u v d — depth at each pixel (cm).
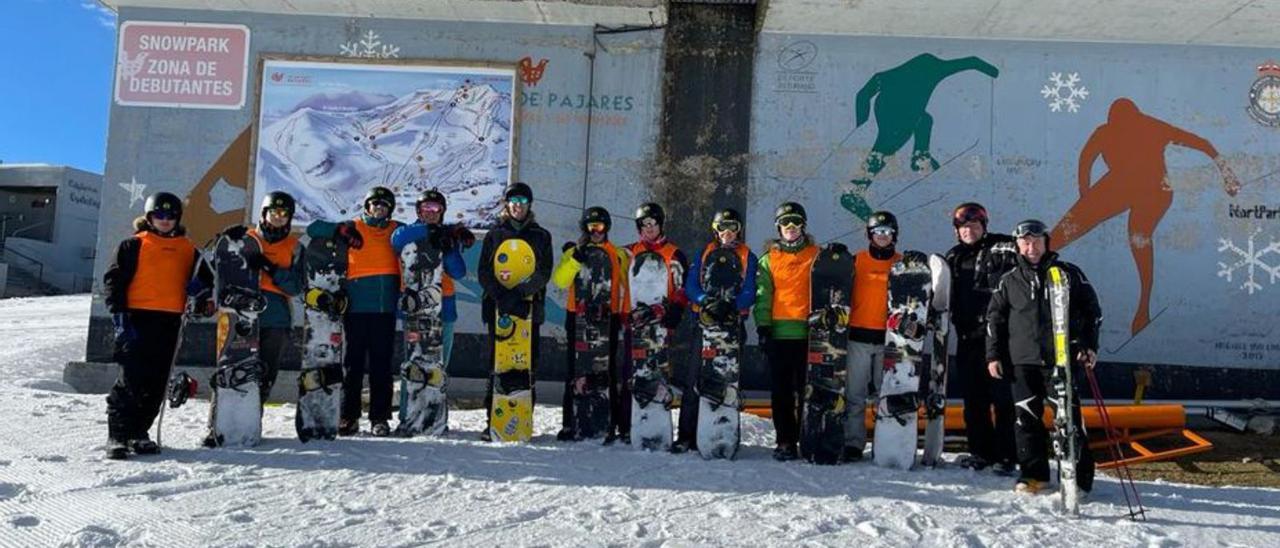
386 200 562
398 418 615
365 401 755
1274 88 798
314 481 422
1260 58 803
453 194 831
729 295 523
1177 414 637
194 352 812
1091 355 436
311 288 543
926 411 522
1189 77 804
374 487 413
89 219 3266
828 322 512
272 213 531
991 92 812
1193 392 779
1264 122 796
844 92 821
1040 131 806
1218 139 798
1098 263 795
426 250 566
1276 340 780
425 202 562
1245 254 788
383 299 562
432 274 566
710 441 516
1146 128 802
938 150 810
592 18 826
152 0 840
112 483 404
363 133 838
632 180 828
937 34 816
